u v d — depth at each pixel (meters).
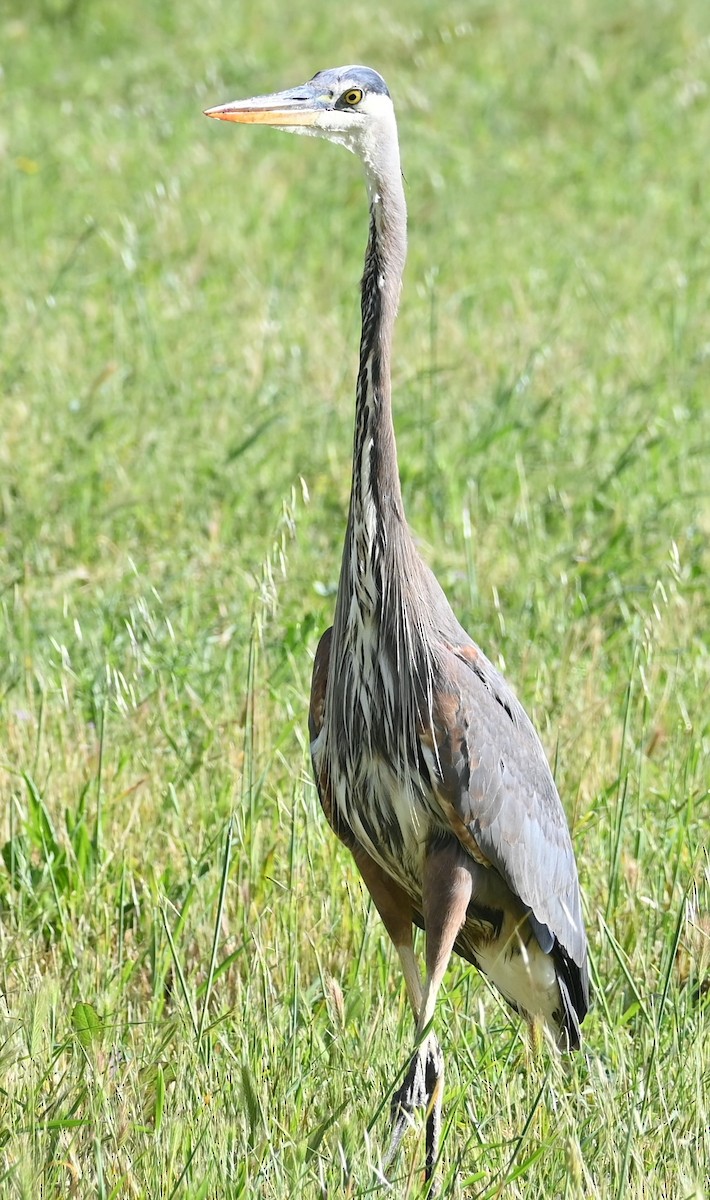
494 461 15.04
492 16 32.06
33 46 30.88
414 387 16.92
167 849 9.31
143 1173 6.51
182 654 10.93
